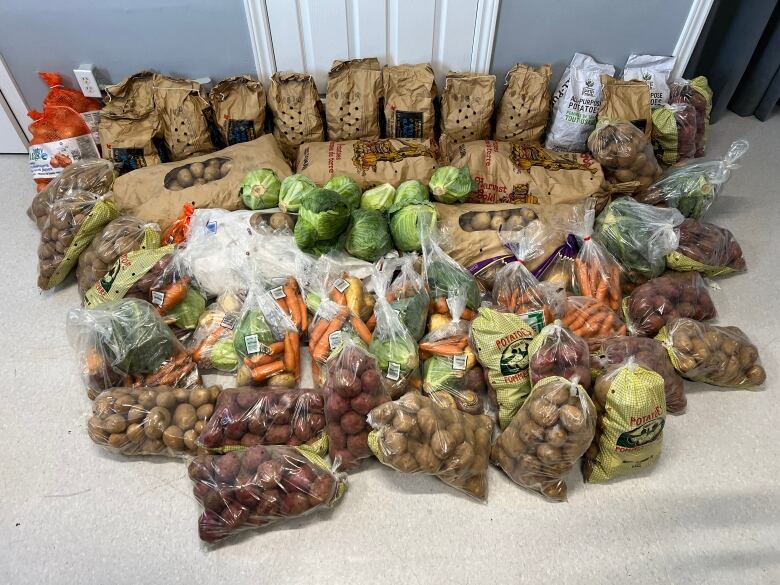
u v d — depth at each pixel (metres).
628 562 1.25
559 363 1.34
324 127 2.10
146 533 1.30
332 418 1.32
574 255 1.75
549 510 1.34
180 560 1.26
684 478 1.40
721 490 1.38
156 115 1.99
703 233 1.79
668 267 1.79
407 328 1.51
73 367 1.64
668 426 1.50
